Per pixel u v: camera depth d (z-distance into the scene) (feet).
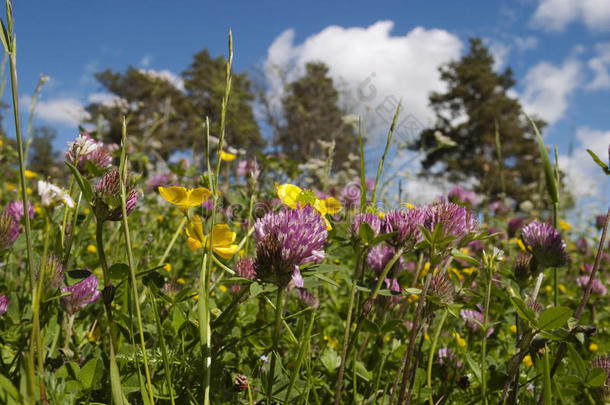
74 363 4.66
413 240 5.06
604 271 18.30
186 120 81.82
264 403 5.35
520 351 4.82
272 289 6.52
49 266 4.66
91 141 5.57
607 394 4.77
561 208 28.09
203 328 4.29
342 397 6.01
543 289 14.84
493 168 125.49
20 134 3.17
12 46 3.09
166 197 4.63
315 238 4.39
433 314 5.40
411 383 5.23
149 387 4.01
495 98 152.05
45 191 2.86
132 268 3.75
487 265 4.93
